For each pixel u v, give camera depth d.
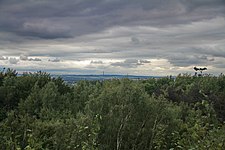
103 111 9.30
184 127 9.30
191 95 12.92
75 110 10.98
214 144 7.44
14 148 8.05
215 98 12.45
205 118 9.34
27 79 12.42
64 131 8.39
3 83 11.99
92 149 7.49
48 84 11.88
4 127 9.02
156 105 9.55
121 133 8.71
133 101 9.34
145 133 8.94
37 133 8.70
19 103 11.19
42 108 10.94
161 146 8.52
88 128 8.04
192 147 7.67
